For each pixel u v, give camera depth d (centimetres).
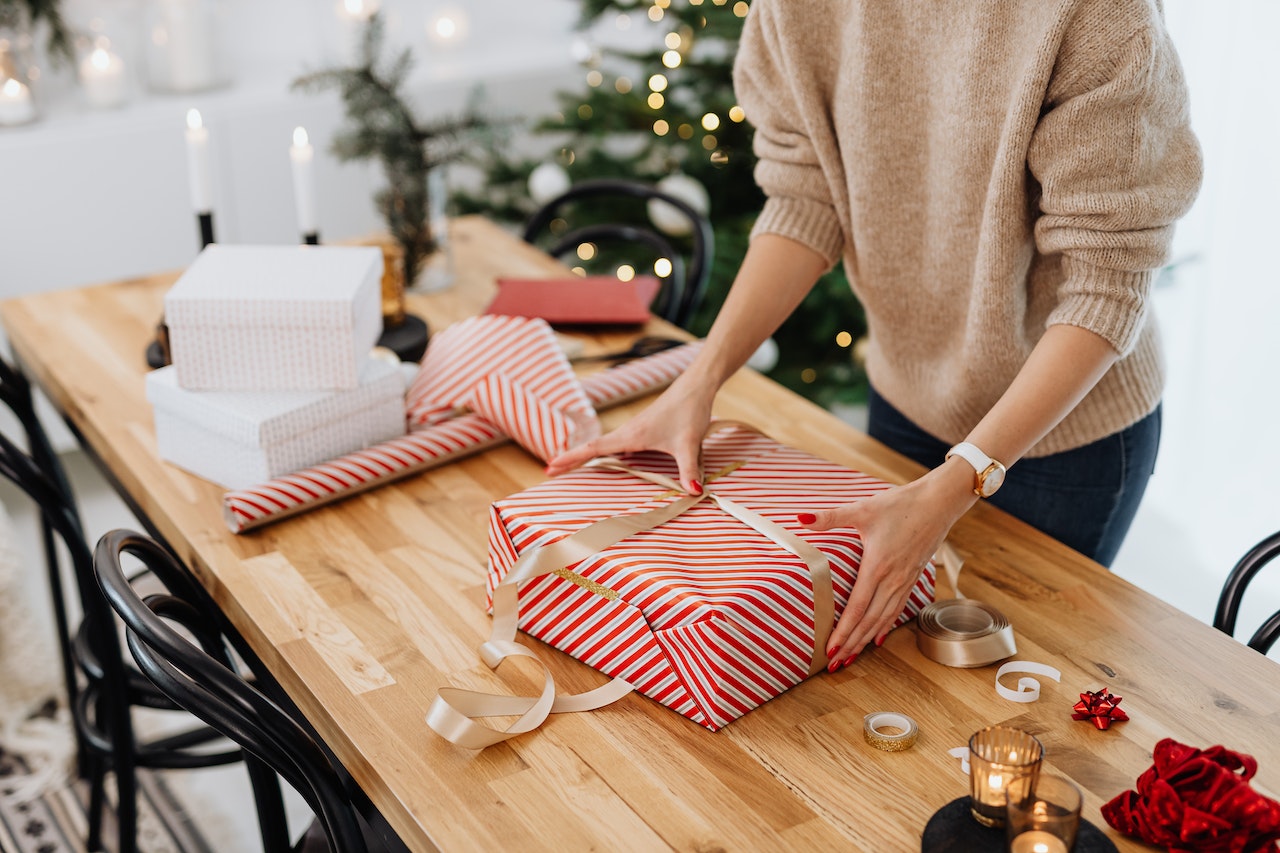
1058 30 120
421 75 358
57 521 171
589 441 141
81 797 218
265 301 150
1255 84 254
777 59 148
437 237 213
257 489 144
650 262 325
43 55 334
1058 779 89
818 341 316
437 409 166
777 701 115
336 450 157
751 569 114
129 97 331
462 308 208
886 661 120
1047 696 115
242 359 153
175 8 328
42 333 199
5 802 216
